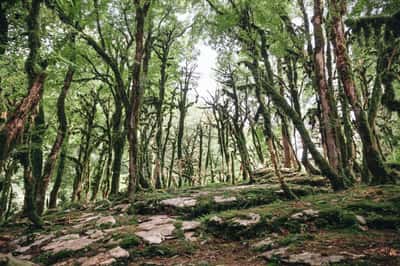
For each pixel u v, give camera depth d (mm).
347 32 13531
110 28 17938
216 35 13898
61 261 7863
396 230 6656
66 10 13805
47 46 10688
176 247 7875
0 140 7254
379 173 10688
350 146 13453
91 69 18734
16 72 9609
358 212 7691
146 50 18703
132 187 14375
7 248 9945
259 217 8500
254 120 19891
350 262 4977
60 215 14141
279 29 14070
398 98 14516
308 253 5742
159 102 21797
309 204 9250
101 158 23078
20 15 11539
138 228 9594
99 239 8914
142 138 22531
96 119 24203
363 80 15453
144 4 15523
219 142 25531
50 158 14156
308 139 11938
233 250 7352
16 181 17625
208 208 11070
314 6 13266
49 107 18531
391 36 12305
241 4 12609
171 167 23922
